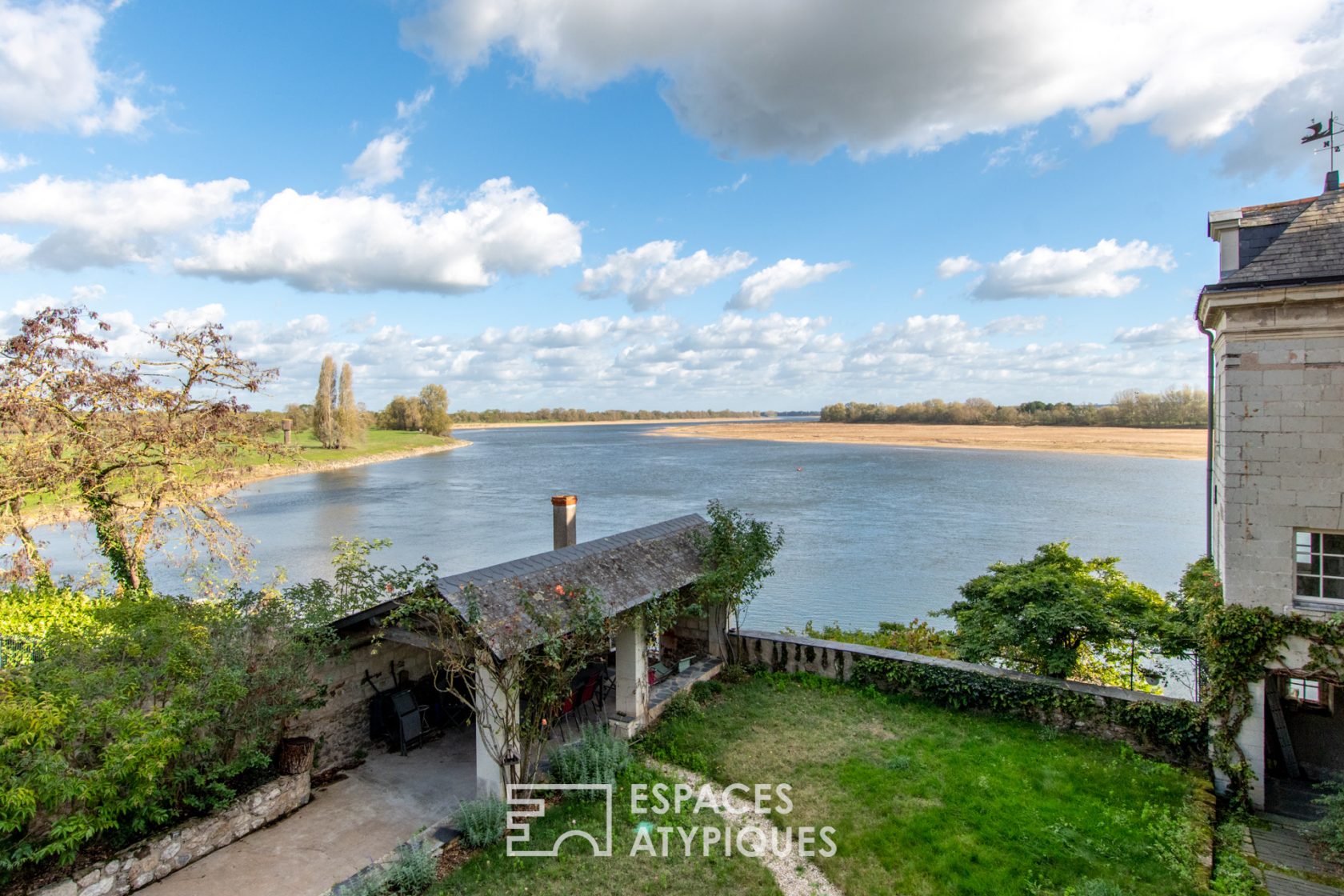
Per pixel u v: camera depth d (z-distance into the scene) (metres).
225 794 8.47
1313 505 9.00
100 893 7.13
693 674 13.68
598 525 44.06
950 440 129.00
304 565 33.03
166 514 16.30
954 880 7.61
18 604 12.48
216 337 16.14
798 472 78.62
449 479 76.06
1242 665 9.40
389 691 11.33
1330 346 8.86
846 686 13.35
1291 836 8.73
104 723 7.27
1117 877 7.58
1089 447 103.75
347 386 96.12
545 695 9.83
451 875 7.74
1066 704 11.37
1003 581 13.78
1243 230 10.27
